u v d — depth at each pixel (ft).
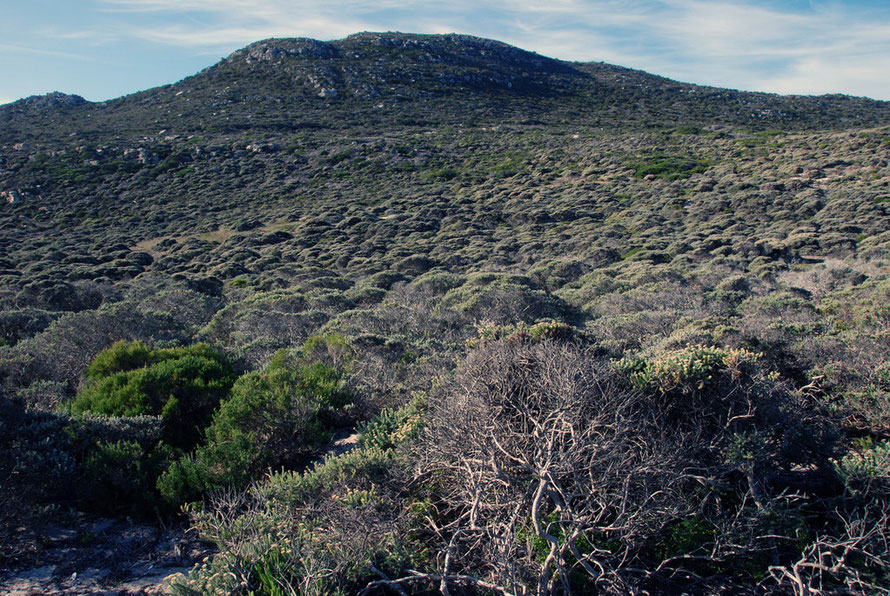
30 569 11.50
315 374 22.56
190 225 129.39
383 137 200.75
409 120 231.30
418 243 101.04
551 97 294.05
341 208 135.03
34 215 134.41
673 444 12.48
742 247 72.49
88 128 209.05
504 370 15.29
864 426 15.42
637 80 336.90
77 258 98.94
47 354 27.89
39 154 170.09
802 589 9.45
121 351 24.36
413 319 37.27
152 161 171.42
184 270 93.15
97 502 14.20
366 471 14.19
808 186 107.76
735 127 210.79
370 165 172.14
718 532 11.67
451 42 347.77
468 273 69.46
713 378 14.17
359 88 268.21
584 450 11.84
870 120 234.58
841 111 260.83
